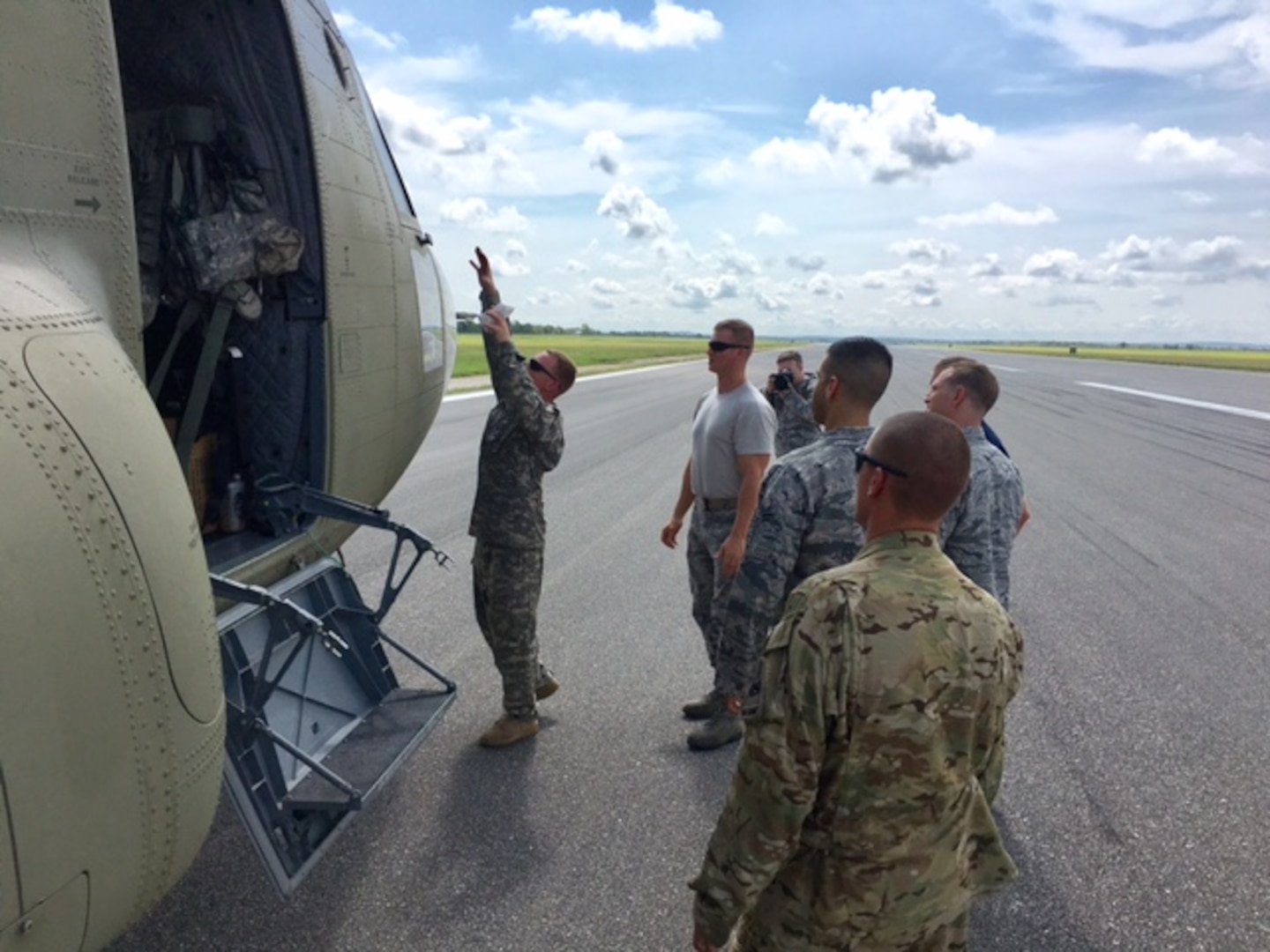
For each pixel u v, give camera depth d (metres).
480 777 3.45
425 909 2.67
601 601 5.75
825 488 2.67
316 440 3.08
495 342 3.41
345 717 2.94
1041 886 2.88
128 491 1.65
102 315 1.91
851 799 1.50
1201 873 2.98
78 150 1.88
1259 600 6.08
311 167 2.96
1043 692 4.45
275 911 2.63
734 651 2.74
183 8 2.87
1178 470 11.92
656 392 23.62
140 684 1.60
